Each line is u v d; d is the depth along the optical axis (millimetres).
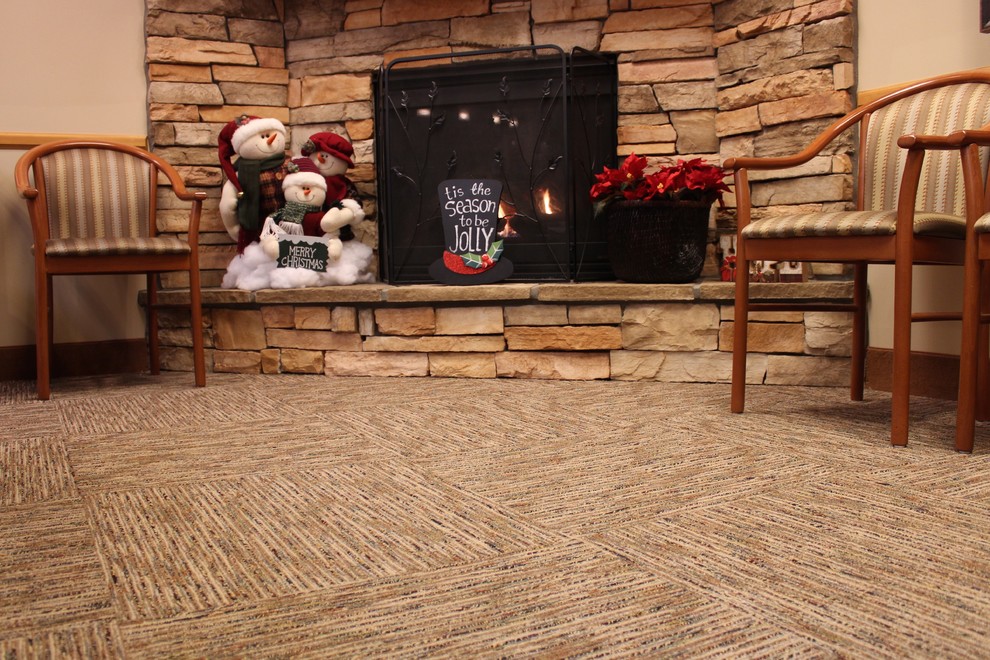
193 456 1858
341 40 3342
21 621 1058
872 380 2596
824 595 1094
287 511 1475
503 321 2850
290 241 3086
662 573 1172
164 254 2688
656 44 3096
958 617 1029
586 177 3193
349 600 1105
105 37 3178
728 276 2879
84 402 2547
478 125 3225
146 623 1049
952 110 2148
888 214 1855
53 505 1530
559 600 1092
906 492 1519
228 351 3123
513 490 1569
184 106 3240
